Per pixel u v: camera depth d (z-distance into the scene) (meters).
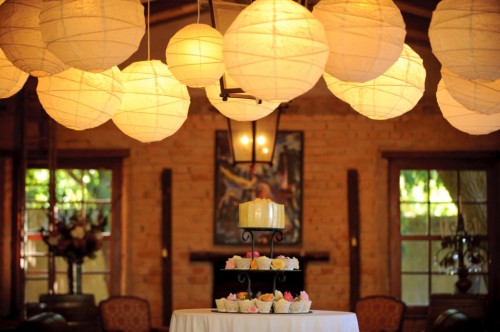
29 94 10.59
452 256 10.52
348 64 4.07
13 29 4.09
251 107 5.14
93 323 9.89
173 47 4.84
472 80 4.41
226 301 5.80
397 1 9.20
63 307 9.71
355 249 10.73
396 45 4.07
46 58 4.14
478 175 10.91
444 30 3.97
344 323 5.53
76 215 10.09
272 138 7.68
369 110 4.60
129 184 11.08
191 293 10.84
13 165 10.90
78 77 4.45
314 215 10.86
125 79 4.85
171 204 10.95
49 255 10.49
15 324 9.88
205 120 11.05
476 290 10.78
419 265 10.85
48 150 10.71
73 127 4.65
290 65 3.78
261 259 5.82
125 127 4.92
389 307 9.56
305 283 10.77
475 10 3.91
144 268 10.94
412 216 10.91
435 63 10.65
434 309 9.96
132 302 9.88
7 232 10.94
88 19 3.86
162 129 4.91
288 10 3.82
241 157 7.67
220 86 5.06
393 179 10.93
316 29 3.81
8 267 10.86
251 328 5.42
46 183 11.12
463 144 10.89
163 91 4.84
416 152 10.82
